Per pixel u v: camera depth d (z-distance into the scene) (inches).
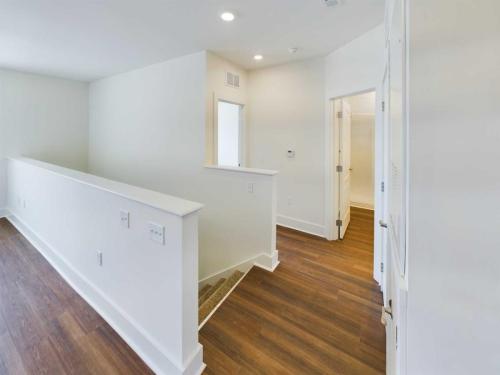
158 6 89.4
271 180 106.1
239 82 160.6
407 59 24.9
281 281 99.7
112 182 78.6
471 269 21.7
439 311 23.5
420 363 25.1
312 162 148.9
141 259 62.4
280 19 98.9
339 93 128.9
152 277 59.8
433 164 22.9
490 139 20.4
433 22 22.2
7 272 103.0
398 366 30.8
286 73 154.4
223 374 58.9
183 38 116.1
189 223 53.8
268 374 59.1
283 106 157.8
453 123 21.7
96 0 85.6
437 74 22.2
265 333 71.7
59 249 103.7
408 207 25.1
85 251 85.4
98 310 79.2
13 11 92.7
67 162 195.3
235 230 120.3
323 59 139.1
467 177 21.4
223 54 136.9
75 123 197.8
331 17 97.1
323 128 142.3
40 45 125.1
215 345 67.1
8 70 165.9
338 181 146.3
